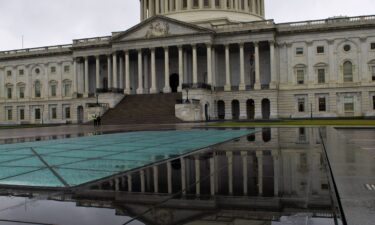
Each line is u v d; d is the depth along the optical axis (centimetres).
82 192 838
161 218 591
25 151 1803
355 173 830
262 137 2517
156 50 8969
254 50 8700
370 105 7894
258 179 930
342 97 8075
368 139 2530
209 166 1188
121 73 9244
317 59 8212
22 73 10906
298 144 1919
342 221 518
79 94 9694
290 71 8388
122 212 638
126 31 8800
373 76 7894
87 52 9556
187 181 932
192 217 591
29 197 796
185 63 8906
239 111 8450
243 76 8388
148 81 9450
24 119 10881
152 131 3631
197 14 10112
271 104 8156
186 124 5719
